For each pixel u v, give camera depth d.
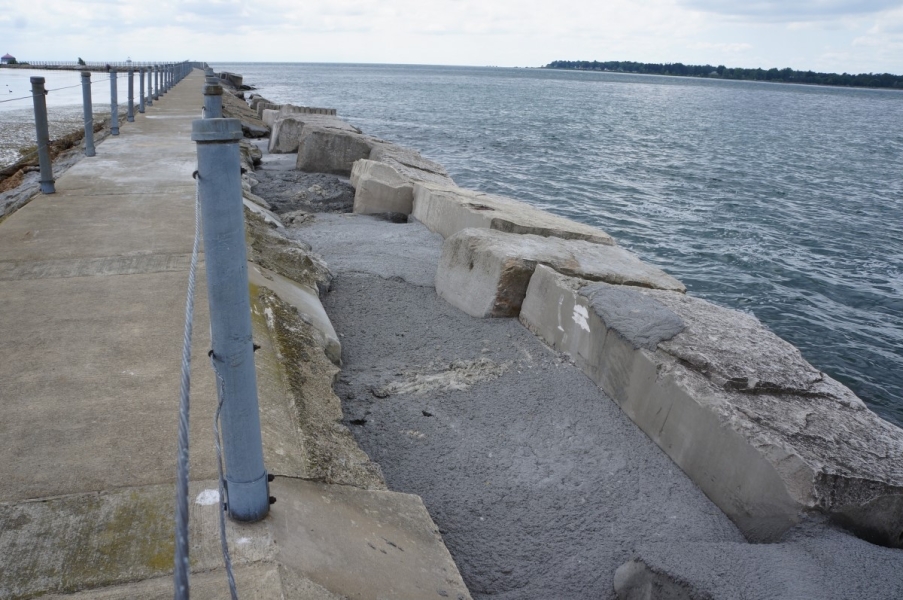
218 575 2.39
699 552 3.29
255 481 2.57
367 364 5.84
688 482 4.34
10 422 3.30
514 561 3.66
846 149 39.28
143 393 3.63
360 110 49.44
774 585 3.05
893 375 8.56
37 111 7.80
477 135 34.69
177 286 5.16
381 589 2.64
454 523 3.90
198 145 2.12
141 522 2.66
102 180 8.94
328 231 10.08
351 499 3.24
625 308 5.34
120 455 3.08
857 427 4.10
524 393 5.32
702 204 18.64
